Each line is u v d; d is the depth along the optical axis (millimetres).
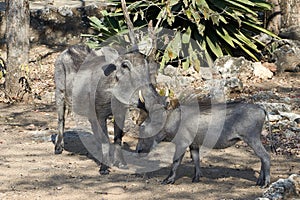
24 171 9789
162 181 9266
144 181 9352
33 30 20562
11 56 14891
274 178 9422
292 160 10422
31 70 17703
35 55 19203
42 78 16984
